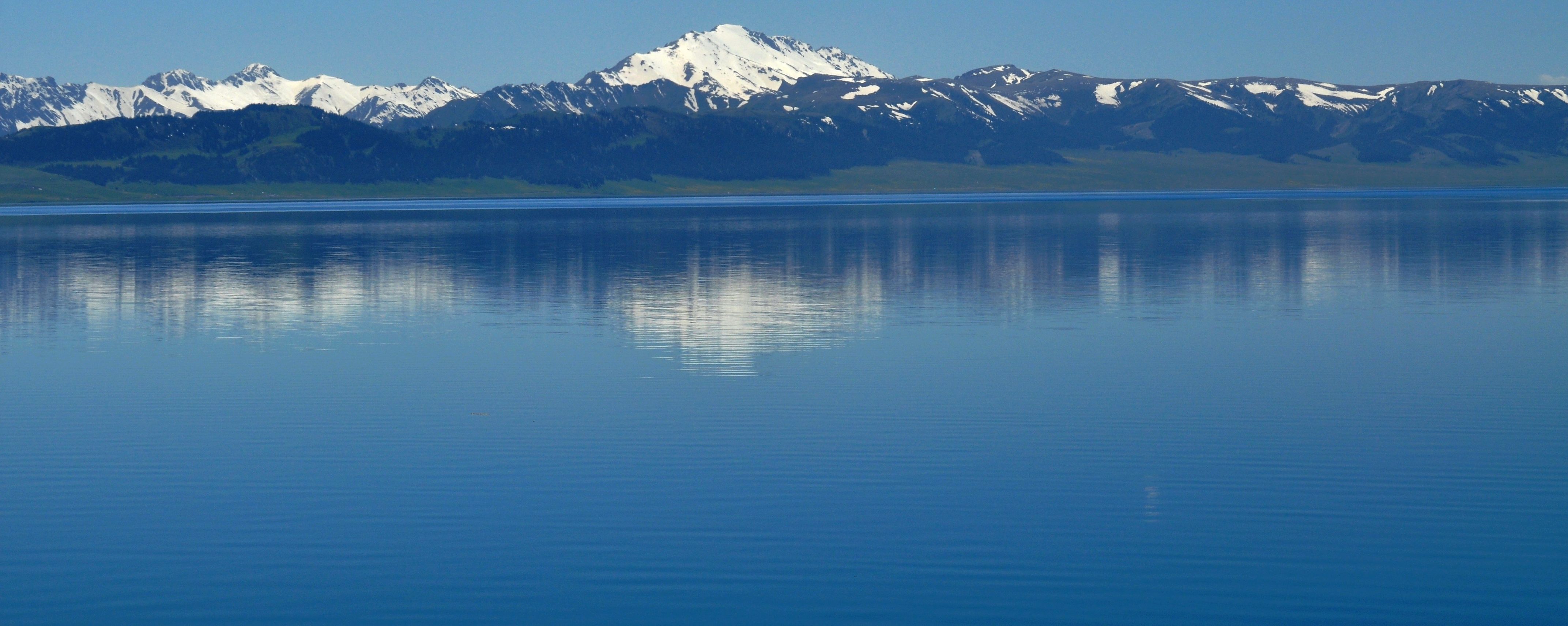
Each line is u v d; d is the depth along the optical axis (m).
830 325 46.00
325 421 28.69
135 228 144.62
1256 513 21.00
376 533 20.30
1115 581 18.16
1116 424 27.86
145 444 26.39
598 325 46.09
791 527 20.50
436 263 79.50
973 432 27.05
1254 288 59.56
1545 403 29.78
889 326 45.44
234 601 17.61
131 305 54.22
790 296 56.69
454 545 19.73
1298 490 22.33
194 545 19.78
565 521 20.86
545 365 36.69
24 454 25.55
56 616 17.09
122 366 36.97
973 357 37.75
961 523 20.66
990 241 102.81
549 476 23.59
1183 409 29.41
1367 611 17.08
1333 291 57.78
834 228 130.38
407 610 17.30
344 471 24.08
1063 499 21.89
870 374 34.53
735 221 157.38
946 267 73.62
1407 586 17.80
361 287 62.19
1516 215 152.12
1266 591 17.73
